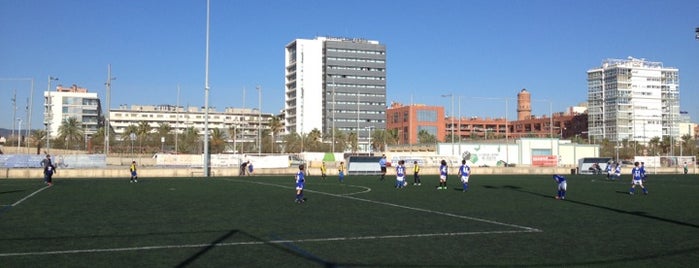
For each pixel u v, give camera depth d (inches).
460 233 661.9
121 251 535.2
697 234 662.5
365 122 7204.7
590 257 518.3
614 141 6855.3
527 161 3836.1
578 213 889.5
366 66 7253.9
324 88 7145.7
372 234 650.8
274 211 899.4
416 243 591.2
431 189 1503.4
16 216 811.4
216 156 2581.2
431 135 6865.2
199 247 560.1
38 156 2288.4
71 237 617.0
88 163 2349.9
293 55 7357.3
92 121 6963.6
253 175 2406.5
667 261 500.7
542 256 522.3
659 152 5615.2
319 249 553.3
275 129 5767.7
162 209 920.9
